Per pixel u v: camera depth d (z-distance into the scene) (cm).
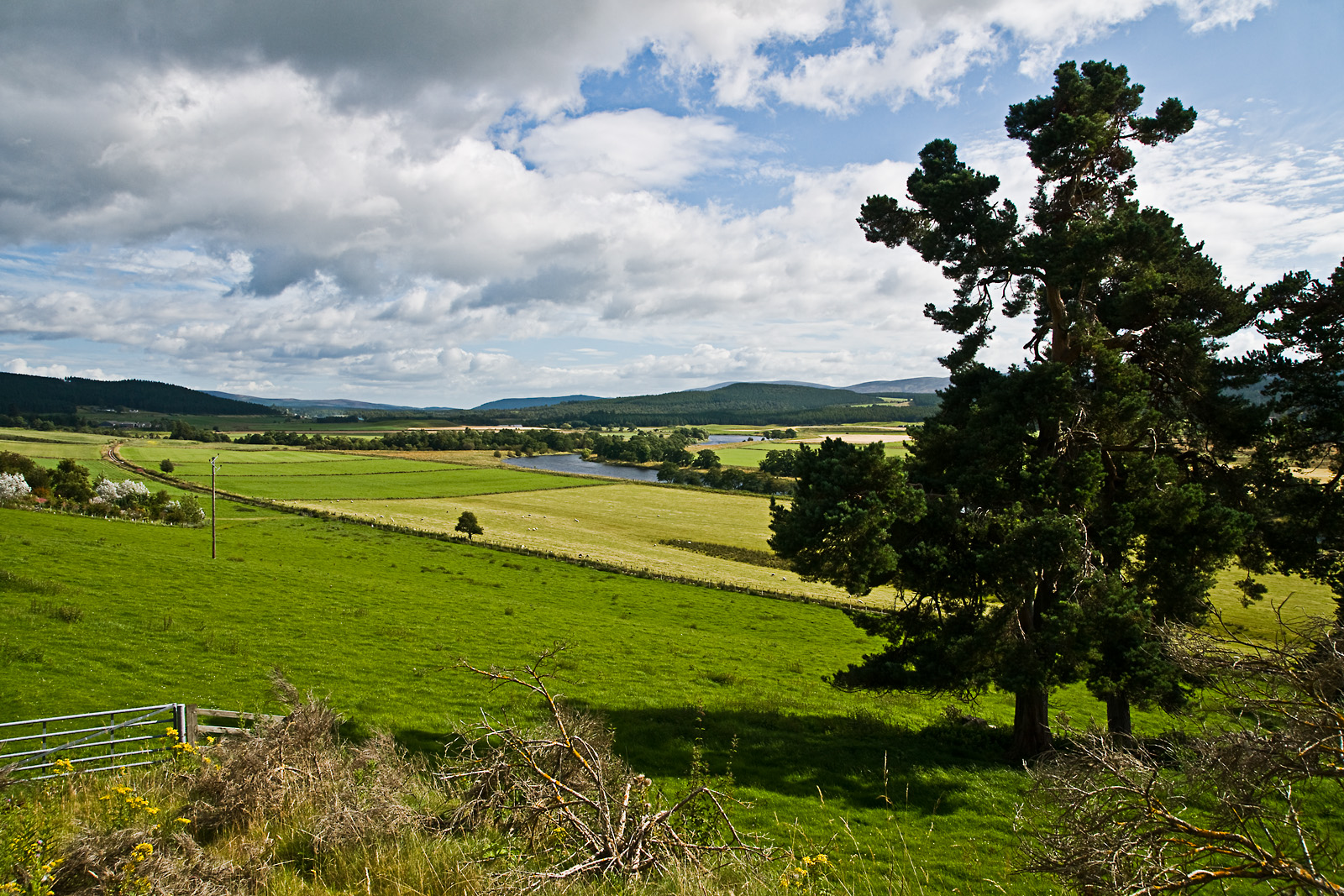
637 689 2525
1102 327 1784
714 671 2995
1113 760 487
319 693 2117
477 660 2745
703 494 13038
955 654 1695
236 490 10738
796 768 1684
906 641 1931
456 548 6769
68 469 8188
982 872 1080
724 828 874
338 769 869
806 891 728
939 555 1714
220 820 788
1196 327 1642
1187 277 1725
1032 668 1617
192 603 3134
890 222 2094
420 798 815
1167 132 1891
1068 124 1761
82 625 2480
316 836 707
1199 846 449
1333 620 464
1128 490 1831
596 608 4653
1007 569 1678
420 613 3616
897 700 2662
